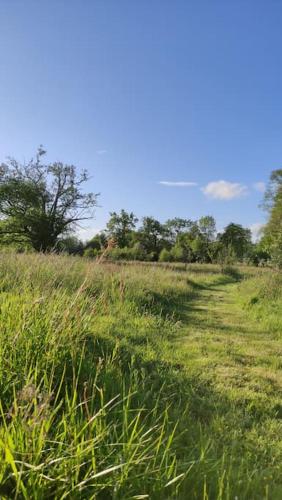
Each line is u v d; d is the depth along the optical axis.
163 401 3.66
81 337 4.10
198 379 4.58
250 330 8.06
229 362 5.45
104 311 7.21
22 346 3.23
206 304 12.27
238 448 3.06
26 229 38.56
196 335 7.14
